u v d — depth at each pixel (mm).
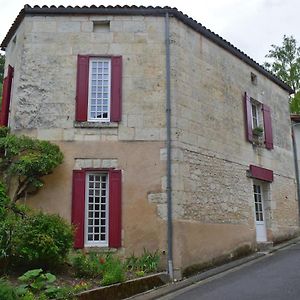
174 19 10883
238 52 13102
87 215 9625
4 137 9742
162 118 10164
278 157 14594
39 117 10016
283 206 14266
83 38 10539
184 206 9852
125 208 9617
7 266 7492
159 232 9492
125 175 9797
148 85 10352
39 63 10336
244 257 11406
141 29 10688
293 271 8820
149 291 8180
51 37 10508
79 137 9938
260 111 14109
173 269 9219
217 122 11641
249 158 12805
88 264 8086
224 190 11336
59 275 7785
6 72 12055
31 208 8930
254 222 12391
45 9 10570
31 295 6352
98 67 10547
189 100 10773
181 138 10219
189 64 11062
